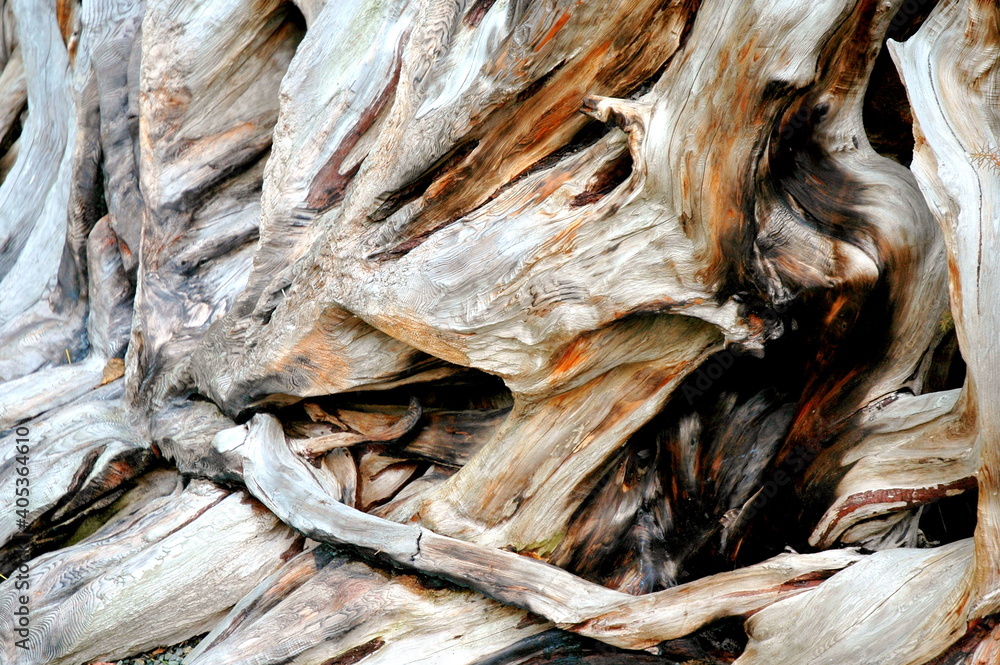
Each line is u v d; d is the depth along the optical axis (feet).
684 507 18.39
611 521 18.53
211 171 25.32
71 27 28.22
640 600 15.99
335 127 20.86
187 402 23.72
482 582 17.17
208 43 23.80
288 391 21.06
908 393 15.60
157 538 20.68
